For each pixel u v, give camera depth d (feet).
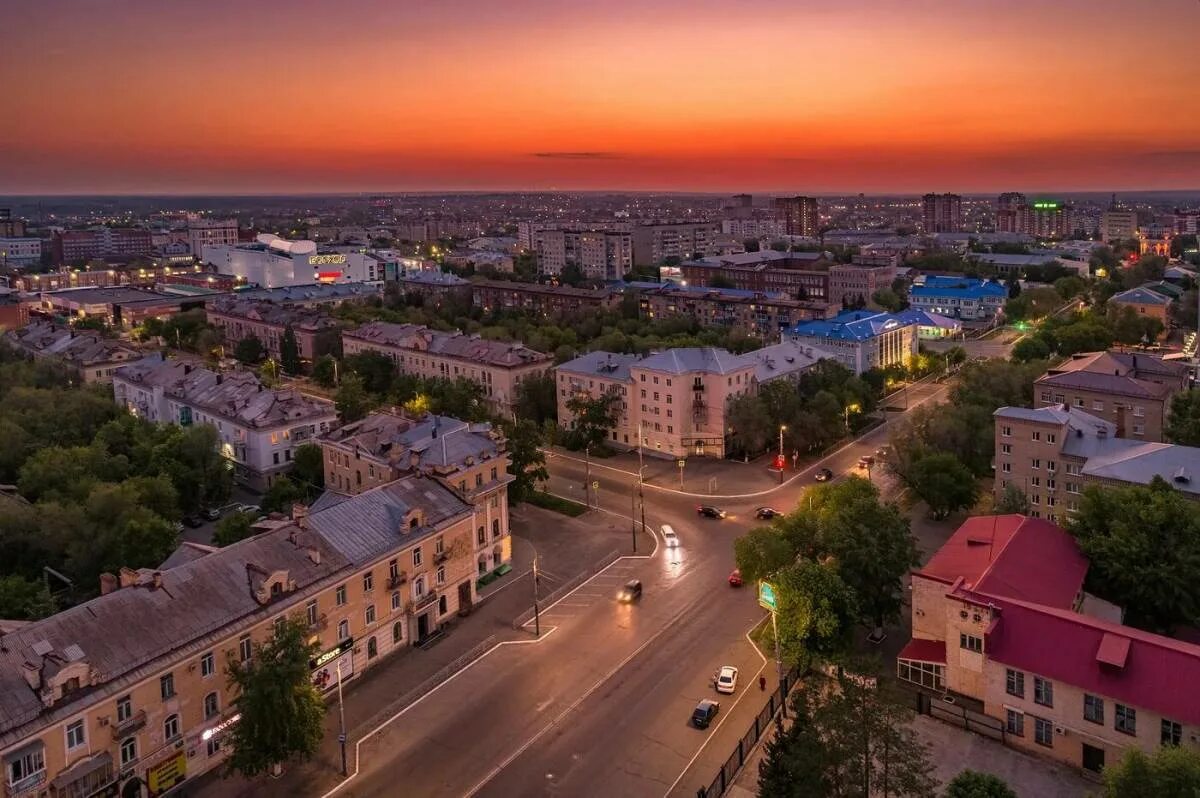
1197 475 355.77
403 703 284.82
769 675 293.02
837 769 202.08
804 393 587.27
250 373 618.85
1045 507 404.98
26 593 325.83
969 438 458.09
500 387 639.76
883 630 320.50
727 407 532.73
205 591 267.59
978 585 269.44
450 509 345.31
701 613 338.34
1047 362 580.30
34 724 214.90
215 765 258.16
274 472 513.04
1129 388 476.95
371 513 326.65
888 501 444.55
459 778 247.29
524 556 399.24
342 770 251.80
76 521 368.68
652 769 248.11
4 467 497.05
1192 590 283.59
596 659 308.19
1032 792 230.89
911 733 209.56
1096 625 245.86
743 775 243.19
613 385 561.84
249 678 240.32
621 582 368.48
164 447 470.80
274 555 289.94
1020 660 249.14
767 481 490.08
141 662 239.30
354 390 602.85
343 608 296.30
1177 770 172.86
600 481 499.10
